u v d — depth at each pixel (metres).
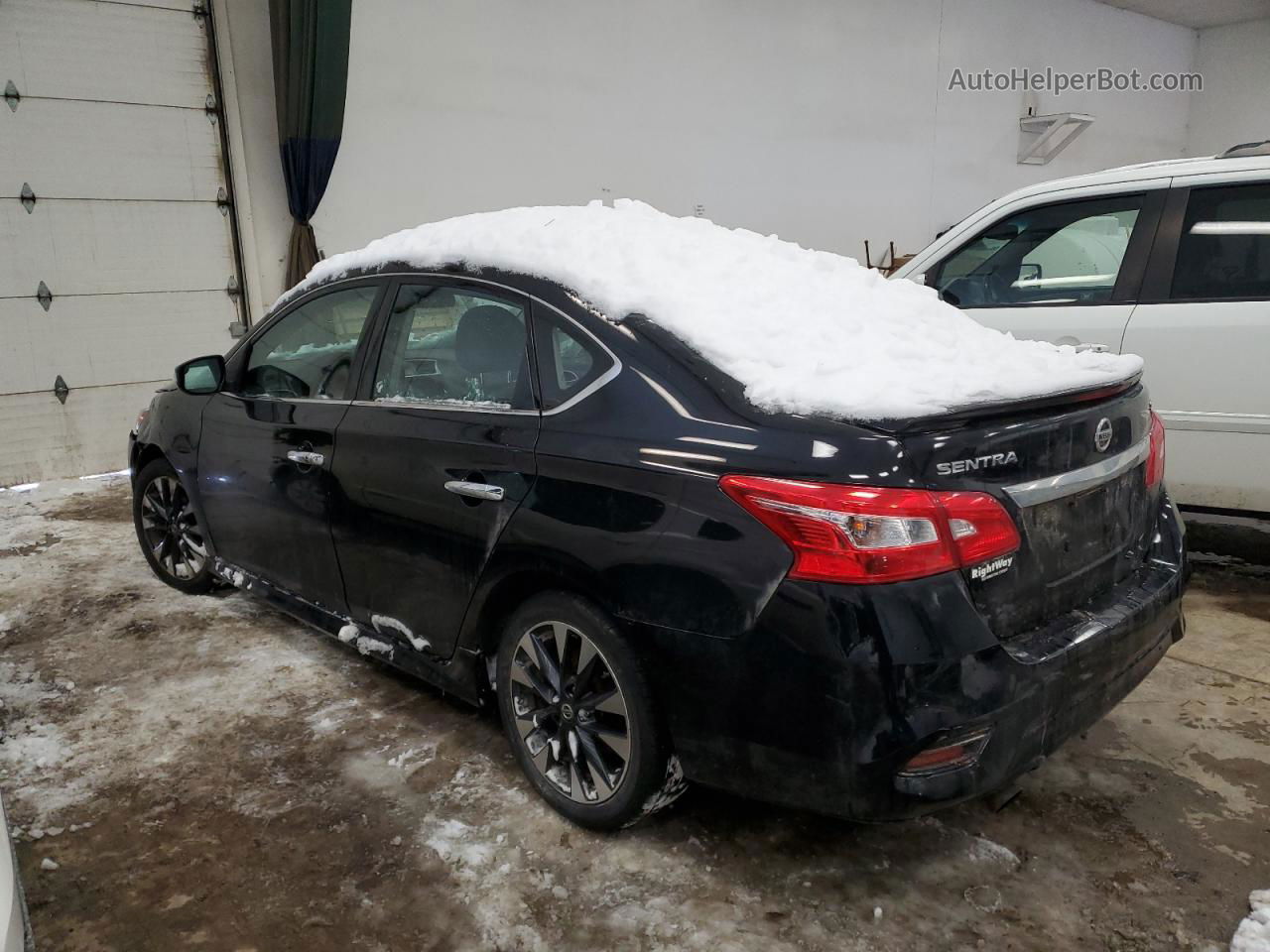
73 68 6.03
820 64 10.10
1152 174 3.57
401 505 2.44
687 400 1.91
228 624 3.50
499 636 2.35
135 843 2.15
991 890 1.93
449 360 2.43
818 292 2.32
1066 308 3.65
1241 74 14.69
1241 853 2.03
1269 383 3.21
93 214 6.25
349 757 2.52
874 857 2.05
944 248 4.07
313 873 2.03
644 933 1.83
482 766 2.46
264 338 3.14
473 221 2.74
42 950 1.81
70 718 2.76
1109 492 2.04
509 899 1.93
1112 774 2.36
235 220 6.85
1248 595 3.60
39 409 6.24
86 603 3.76
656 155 9.06
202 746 2.59
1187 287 3.41
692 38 9.05
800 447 1.71
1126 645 1.96
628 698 1.95
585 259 2.28
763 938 1.80
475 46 7.75
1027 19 12.16
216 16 6.52
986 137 12.02
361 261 2.84
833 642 1.63
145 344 6.62
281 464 2.89
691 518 1.80
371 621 2.68
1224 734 2.55
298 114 6.73
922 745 1.62
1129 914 1.85
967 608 1.67
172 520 3.73
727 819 2.20
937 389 1.78
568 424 2.06
